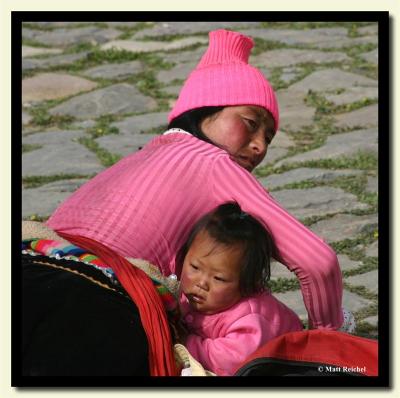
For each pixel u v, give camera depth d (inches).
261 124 307.0
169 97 722.8
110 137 636.7
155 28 895.7
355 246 449.7
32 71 783.7
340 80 725.3
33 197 526.6
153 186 283.6
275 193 518.6
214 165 286.7
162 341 249.9
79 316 243.8
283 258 279.7
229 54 316.5
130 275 259.6
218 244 275.4
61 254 265.6
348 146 591.5
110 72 783.7
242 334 277.7
